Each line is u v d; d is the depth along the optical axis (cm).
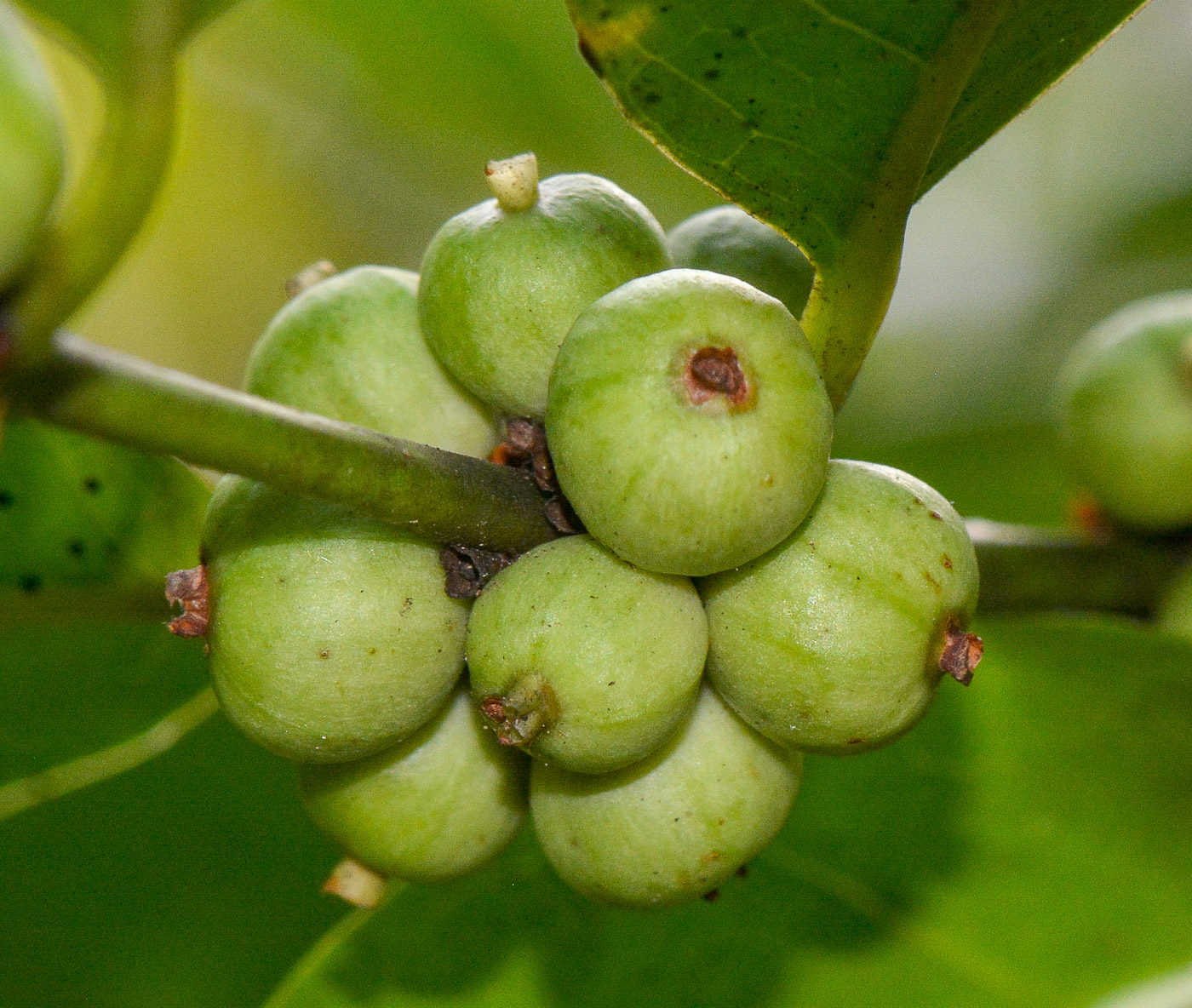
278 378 19
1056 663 21
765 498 18
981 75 19
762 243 19
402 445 18
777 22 18
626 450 18
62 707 21
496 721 18
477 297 19
